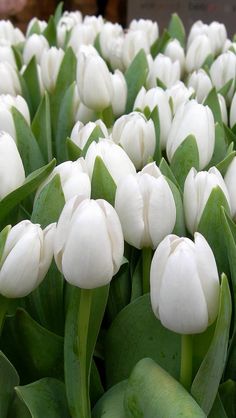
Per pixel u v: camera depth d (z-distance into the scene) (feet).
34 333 2.18
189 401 1.87
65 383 2.15
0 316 2.14
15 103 3.02
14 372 2.10
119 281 2.42
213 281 1.93
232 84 3.67
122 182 2.15
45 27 5.16
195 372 2.11
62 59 3.55
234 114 3.22
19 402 2.13
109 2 9.65
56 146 3.24
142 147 2.70
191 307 1.91
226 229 2.07
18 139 2.78
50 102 3.52
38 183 2.31
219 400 2.09
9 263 2.02
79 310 2.07
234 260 2.08
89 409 2.12
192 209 2.28
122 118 2.73
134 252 2.45
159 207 2.13
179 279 1.88
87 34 4.53
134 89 3.58
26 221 2.06
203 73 3.54
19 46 4.89
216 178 2.26
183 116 2.64
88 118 3.22
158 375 1.96
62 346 2.21
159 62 3.67
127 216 2.15
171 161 2.66
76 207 1.96
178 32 5.03
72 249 1.93
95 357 2.47
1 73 3.39
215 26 4.71
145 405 1.94
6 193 2.38
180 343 2.16
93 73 2.98
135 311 2.20
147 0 7.34
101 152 2.36
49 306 2.32
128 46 4.15
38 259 2.03
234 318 2.25
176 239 1.92
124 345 2.23
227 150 2.88
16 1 6.82
